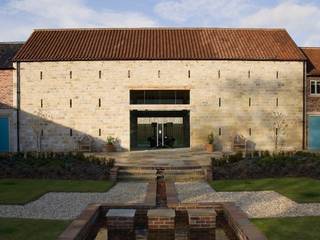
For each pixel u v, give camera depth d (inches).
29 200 545.0
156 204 494.9
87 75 1259.8
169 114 1386.6
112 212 421.1
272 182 689.0
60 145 1259.2
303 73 1285.7
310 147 1296.8
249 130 1270.9
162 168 816.9
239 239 384.2
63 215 464.8
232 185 670.5
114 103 1261.1
